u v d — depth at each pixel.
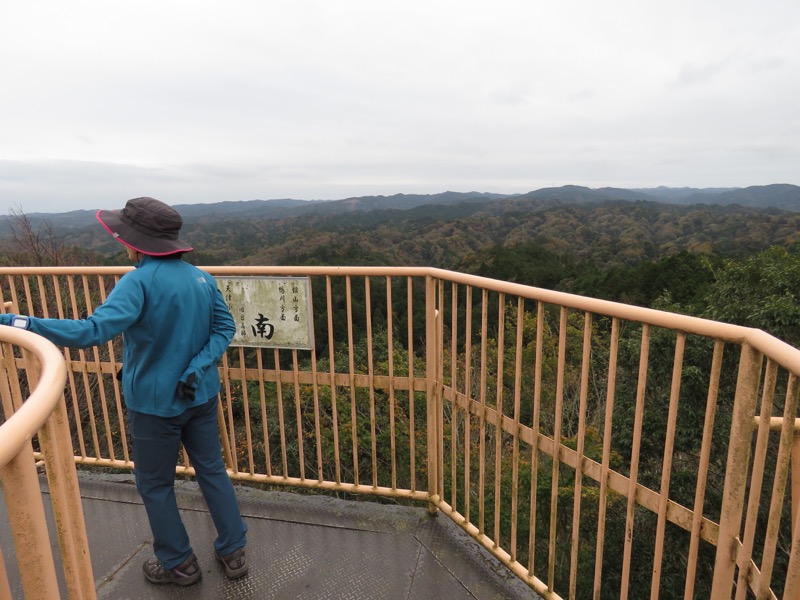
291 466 10.46
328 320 2.46
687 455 10.03
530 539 1.99
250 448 2.73
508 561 2.12
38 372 1.16
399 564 2.18
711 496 9.24
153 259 1.80
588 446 10.15
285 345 2.55
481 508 2.24
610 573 10.02
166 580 2.06
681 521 1.39
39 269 2.61
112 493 2.68
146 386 1.80
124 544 2.30
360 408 10.66
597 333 14.12
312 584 2.07
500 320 1.95
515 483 2.01
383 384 2.47
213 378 2.00
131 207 1.80
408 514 2.52
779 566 7.41
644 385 1.44
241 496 2.67
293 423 10.97
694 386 9.48
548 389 12.53
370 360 2.47
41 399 0.87
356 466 2.64
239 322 2.57
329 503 2.60
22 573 0.84
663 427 9.96
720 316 12.86
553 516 1.86
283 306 2.50
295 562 2.20
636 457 1.50
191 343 1.85
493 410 2.05
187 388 1.80
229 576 2.09
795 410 1.04
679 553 9.15
